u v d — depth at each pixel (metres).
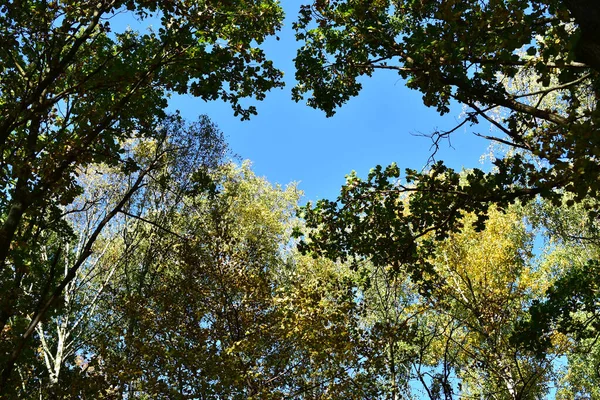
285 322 9.29
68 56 5.45
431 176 6.59
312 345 9.20
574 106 5.38
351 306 9.59
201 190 8.65
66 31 5.64
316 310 9.38
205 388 8.54
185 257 10.55
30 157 5.33
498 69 6.34
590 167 4.44
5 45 5.50
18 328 4.68
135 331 9.81
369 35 7.20
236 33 8.16
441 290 10.62
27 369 7.22
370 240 7.25
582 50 4.09
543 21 5.18
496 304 12.65
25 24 5.59
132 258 15.12
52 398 6.48
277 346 10.15
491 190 5.96
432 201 6.72
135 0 6.48
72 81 6.75
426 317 13.38
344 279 9.91
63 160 5.32
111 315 13.91
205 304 10.54
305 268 15.99
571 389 16.14
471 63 5.90
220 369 8.67
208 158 14.73
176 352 8.52
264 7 7.98
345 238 7.41
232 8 7.89
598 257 15.23
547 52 4.49
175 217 14.04
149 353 8.81
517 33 5.04
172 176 13.98
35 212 5.65
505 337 12.42
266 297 10.61
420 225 6.97
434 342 12.20
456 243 14.98
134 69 6.96
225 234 10.96
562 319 9.27
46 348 12.06
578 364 15.26
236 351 9.18
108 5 5.99
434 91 6.36
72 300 13.58
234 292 10.79
